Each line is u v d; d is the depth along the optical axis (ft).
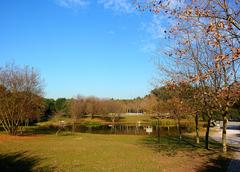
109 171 44.42
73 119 224.12
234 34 28.43
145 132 156.97
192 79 32.55
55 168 45.78
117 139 105.29
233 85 34.99
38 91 132.87
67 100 281.74
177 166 49.60
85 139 101.65
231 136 124.26
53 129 170.71
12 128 115.03
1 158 53.62
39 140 92.17
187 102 65.05
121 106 314.35
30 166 47.03
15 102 114.73
